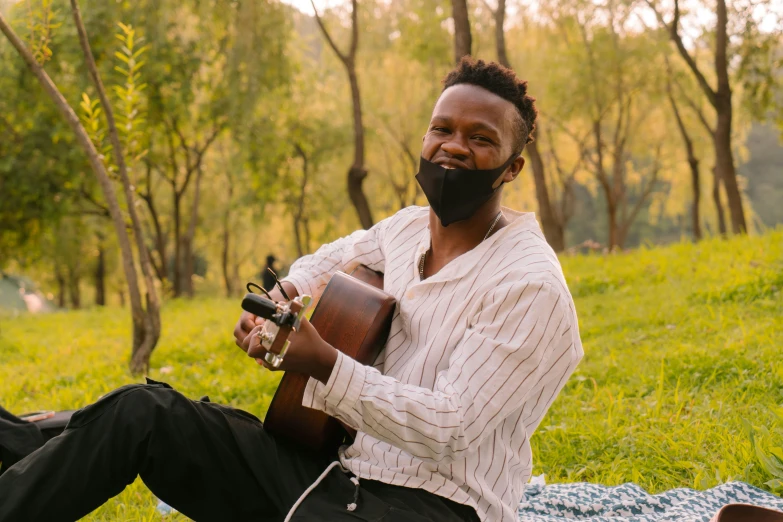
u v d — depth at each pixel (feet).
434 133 6.97
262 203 70.59
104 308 57.77
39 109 54.85
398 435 6.08
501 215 7.27
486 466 6.62
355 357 6.93
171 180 72.02
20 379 25.09
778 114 55.21
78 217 68.49
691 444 12.24
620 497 10.35
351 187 47.06
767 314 21.80
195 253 124.77
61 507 6.08
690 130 86.89
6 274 78.54
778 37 51.24
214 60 56.85
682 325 22.48
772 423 12.59
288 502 6.58
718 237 36.47
